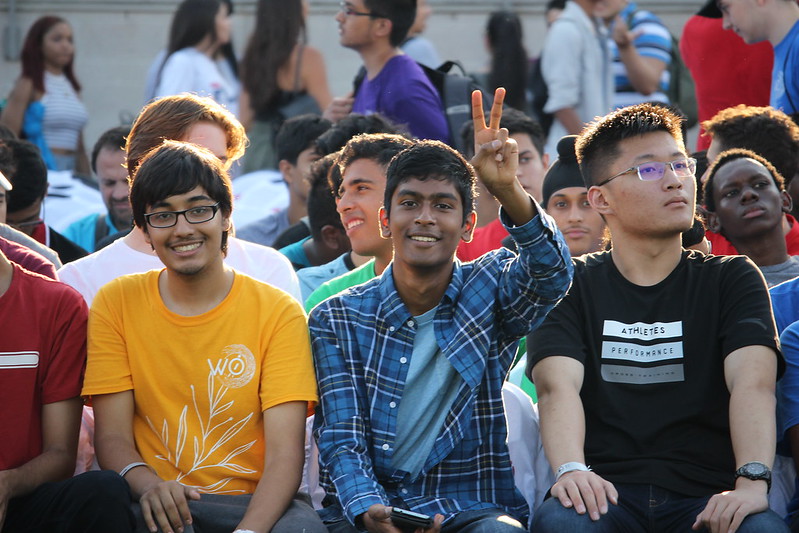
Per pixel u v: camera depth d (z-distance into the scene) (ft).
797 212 54.65
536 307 38.22
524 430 42.14
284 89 77.00
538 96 77.66
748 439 37.27
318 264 56.44
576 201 51.98
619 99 76.69
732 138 54.08
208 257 38.78
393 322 38.93
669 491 38.11
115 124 94.43
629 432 38.93
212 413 38.93
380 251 47.06
